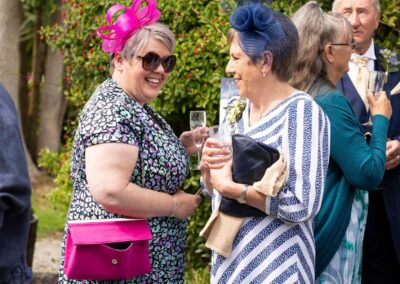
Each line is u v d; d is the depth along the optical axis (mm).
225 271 4297
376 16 5867
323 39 4727
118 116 4391
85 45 8211
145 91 4586
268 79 4215
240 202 4164
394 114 5723
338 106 4617
